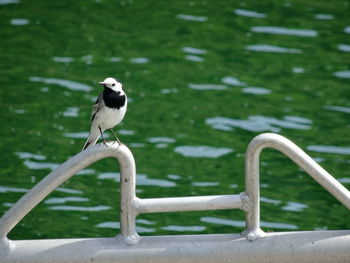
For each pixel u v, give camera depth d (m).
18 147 13.99
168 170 13.30
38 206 11.87
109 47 19.39
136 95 16.64
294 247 5.43
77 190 12.57
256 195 5.46
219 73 17.98
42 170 13.09
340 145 14.41
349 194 5.43
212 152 14.13
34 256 5.33
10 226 5.34
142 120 15.48
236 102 16.44
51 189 5.35
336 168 13.37
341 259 5.45
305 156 5.44
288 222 11.44
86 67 18.11
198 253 5.39
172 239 5.46
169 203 5.42
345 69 18.36
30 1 22.70
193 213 11.92
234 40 20.03
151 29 20.70
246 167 5.47
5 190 12.20
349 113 15.95
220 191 12.48
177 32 20.53
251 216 5.47
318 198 12.45
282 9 22.61
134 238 5.42
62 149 13.99
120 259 5.37
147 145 14.34
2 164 13.25
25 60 18.45
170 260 5.40
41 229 11.02
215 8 22.55
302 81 17.66
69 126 15.05
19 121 15.19
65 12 21.92
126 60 18.61
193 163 13.64
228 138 14.74
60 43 19.58
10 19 21.16
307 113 15.92
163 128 15.14
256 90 17.09
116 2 22.94
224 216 11.80
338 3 23.36
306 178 13.29
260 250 5.43
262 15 22.00
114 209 11.87
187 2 23.06
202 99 16.56
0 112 15.56
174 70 18.12
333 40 20.20
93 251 5.36
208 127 15.21
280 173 13.48
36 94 16.56
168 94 16.77
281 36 20.39
